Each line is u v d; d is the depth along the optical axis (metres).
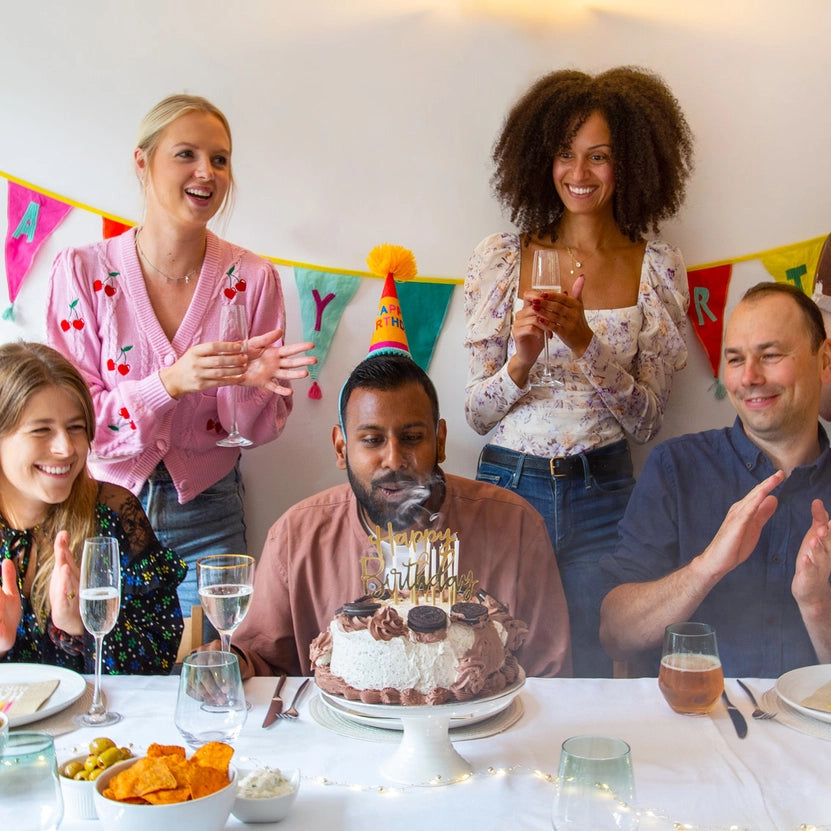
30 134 2.62
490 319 2.57
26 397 1.60
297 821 1.04
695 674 1.32
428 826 1.02
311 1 2.65
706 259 2.73
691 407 2.76
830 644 1.56
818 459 1.88
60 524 1.69
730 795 1.09
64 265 2.37
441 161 2.71
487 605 1.31
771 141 2.70
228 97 2.66
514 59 2.68
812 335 1.90
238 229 2.71
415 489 1.66
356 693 1.20
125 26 2.61
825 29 2.66
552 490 2.46
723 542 1.59
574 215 2.56
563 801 0.91
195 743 1.13
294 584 1.71
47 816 0.90
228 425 2.36
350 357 2.75
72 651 1.63
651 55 2.69
